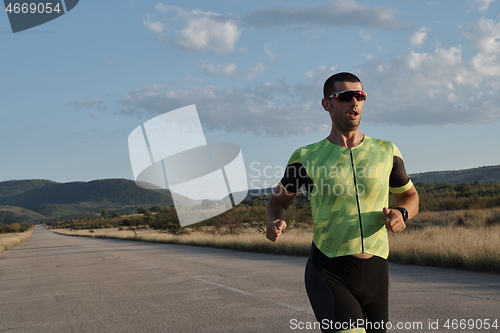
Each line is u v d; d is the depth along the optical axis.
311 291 2.44
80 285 10.66
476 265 9.84
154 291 8.99
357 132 2.57
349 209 2.41
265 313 6.29
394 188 2.61
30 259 22.92
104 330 5.86
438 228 18.33
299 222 30.98
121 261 17.53
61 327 6.20
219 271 12.03
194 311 6.71
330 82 2.53
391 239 15.15
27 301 8.73
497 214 24.02
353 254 2.39
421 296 6.96
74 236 75.88
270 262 14.02
